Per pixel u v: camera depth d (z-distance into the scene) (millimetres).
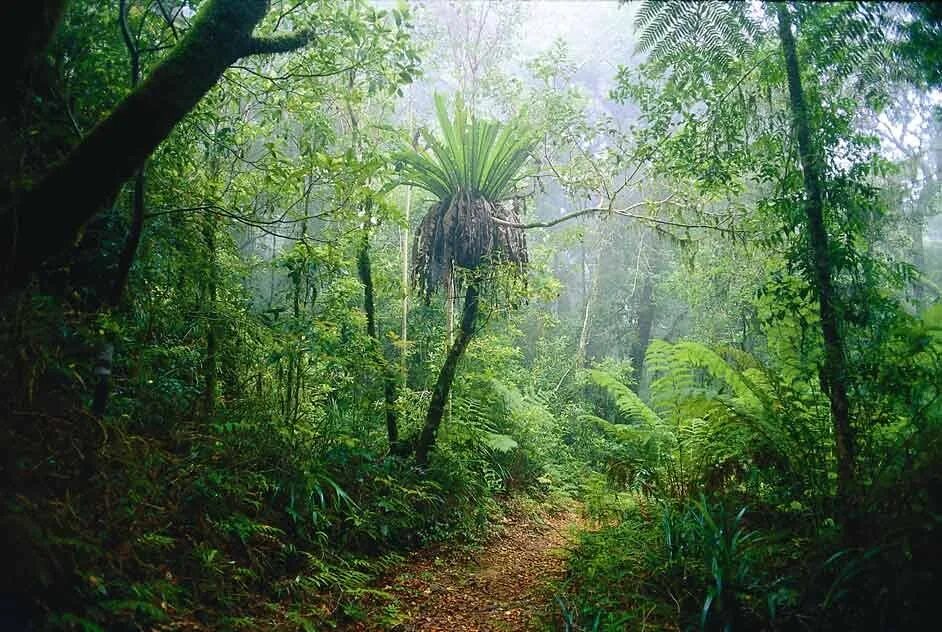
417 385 9484
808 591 3414
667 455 5594
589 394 14961
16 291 3125
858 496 3605
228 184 5371
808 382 4242
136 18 4512
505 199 7531
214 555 3826
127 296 4590
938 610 3020
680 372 5727
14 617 2576
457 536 6406
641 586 4133
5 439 3055
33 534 2740
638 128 7117
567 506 9391
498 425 9703
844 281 4113
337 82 6301
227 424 4473
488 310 7152
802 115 3916
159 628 3148
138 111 3020
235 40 3258
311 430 5605
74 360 3777
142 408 4398
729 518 4441
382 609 4293
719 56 3502
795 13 3248
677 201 6898
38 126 3744
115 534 3342
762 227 5418
